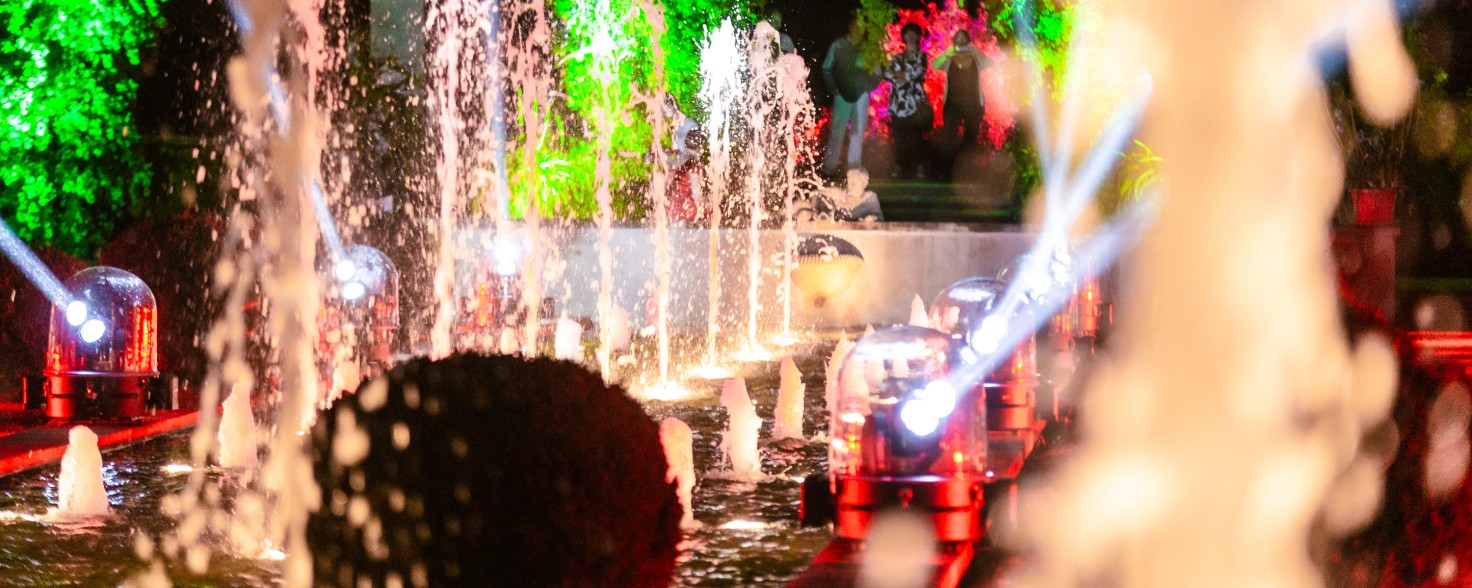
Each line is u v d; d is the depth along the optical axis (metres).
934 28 26.47
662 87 24.69
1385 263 18.48
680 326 22.31
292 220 15.84
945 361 6.73
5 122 14.73
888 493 6.27
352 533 4.45
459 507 4.37
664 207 23.33
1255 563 4.30
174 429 11.44
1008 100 25.67
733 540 7.48
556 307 22.03
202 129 16.48
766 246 22.44
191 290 13.42
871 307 22.78
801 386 11.38
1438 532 4.60
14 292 13.11
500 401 4.45
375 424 4.46
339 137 19.50
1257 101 3.99
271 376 13.41
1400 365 4.58
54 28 14.68
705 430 11.45
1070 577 6.30
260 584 6.68
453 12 21.72
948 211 25.83
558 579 4.38
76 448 8.25
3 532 7.78
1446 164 23.00
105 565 7.03
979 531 6.37
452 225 20.61
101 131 15.24
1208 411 4.25
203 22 16.55
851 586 5.57
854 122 26.16
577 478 4.41
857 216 24.75
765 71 26.16
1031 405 8.95
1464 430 4.67
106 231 15.68
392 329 15.00
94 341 11.32
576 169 23.31
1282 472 4.29
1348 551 4.43
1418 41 21.94
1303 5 3.91
